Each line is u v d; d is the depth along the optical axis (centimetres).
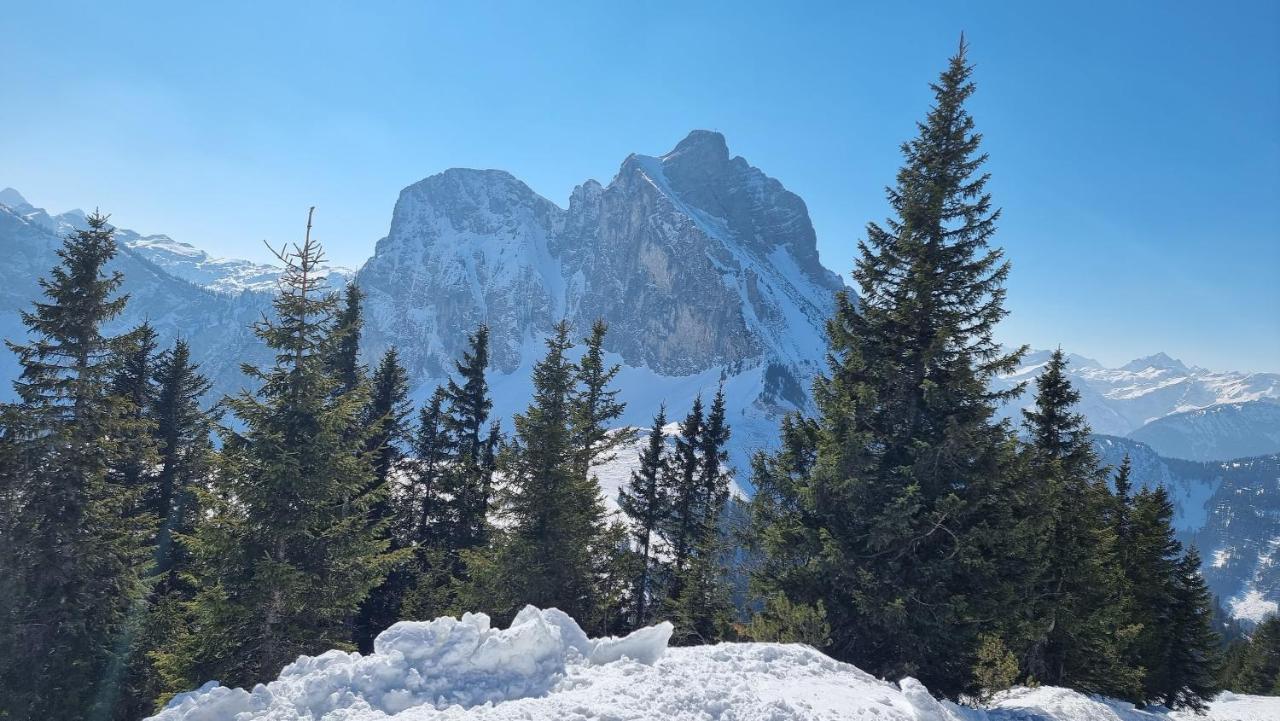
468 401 2995
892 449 1623
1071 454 2208
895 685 1138
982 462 1499
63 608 1642
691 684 917
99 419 1762
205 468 1612
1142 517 2998
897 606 1423
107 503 1781
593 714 795
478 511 2914
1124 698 2516
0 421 1627
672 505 3103
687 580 2703
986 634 1453
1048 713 1356
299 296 1645
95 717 1675
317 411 1652
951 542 1516
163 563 2448
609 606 2402
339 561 1639
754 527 1808
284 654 1535
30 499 1650
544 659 962
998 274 1559
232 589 1530
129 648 1777
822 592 1603
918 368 1617
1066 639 2103
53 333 1720
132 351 1841
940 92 1681
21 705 1535
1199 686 2978
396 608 2873
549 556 2117
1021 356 1540
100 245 1775
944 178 1639
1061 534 2145
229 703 849
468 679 905
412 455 3206
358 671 889
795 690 953
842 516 1620
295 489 1539
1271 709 2844
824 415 1681
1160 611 2962
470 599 2130
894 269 1689
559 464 2195
